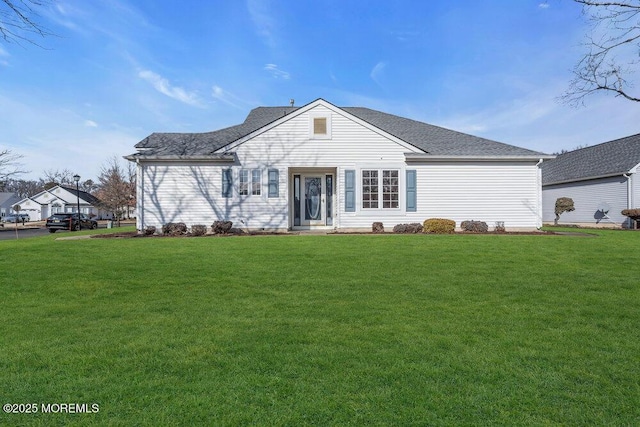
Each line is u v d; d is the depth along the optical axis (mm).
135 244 11305
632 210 20500
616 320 4504
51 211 61312
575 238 12188
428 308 5023
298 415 2557
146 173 15977
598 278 6699
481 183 16125
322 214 17250
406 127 19703
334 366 3291
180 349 3666
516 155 15812
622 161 23047
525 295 5633
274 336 4012
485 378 3066
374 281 6559
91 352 3596
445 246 10391
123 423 2471
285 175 15984
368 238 12258
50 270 7516
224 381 3021
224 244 11117
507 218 16125
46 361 3389
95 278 6859
